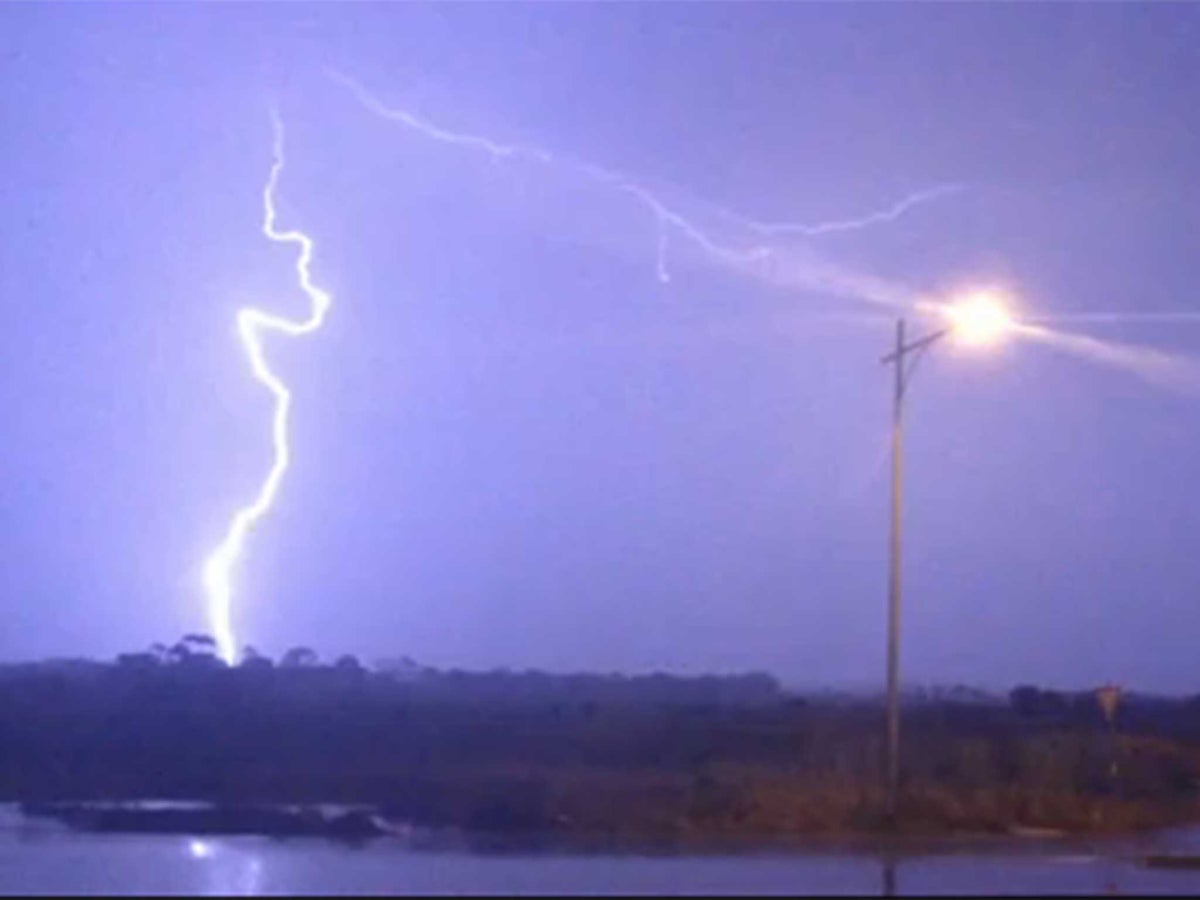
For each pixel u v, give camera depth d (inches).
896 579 1640.0
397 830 1600.6
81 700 2928.2
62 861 1322.6
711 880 1202.0
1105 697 2096.5
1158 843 1585.9
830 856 1398.9
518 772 2097.7
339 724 2691.9
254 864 1301.7
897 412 1617.9
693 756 2279.8
